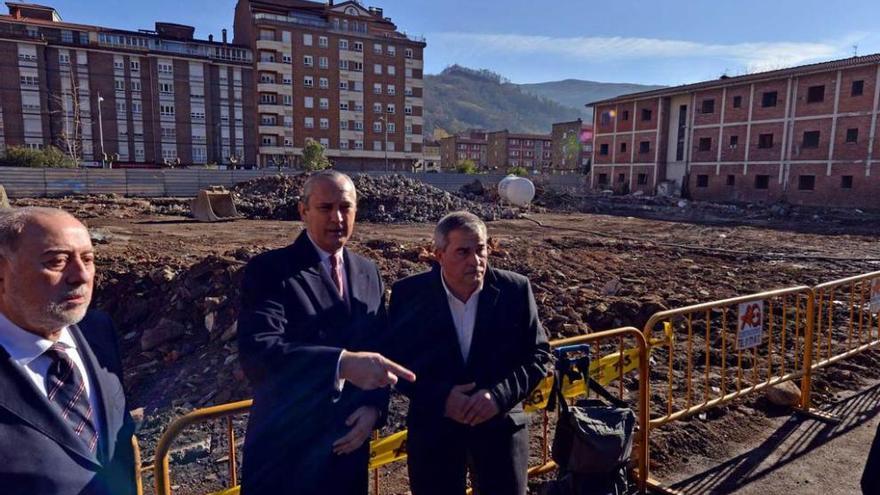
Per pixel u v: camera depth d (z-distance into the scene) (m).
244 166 72.19
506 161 124.06
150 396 6.25
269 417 1.93
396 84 75.94
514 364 2.47
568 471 2.70
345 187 2.16
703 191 45.53
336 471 2.06
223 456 4.43
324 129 72.69
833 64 36.28
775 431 4.30
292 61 69.81
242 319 1.99
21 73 60.66
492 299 2.45
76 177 34.25
